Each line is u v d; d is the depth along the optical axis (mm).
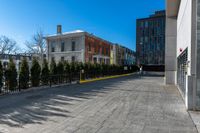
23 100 9258
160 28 54750
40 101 8984
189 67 7508
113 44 45656
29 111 7051
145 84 17156
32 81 14133
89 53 33906
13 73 12375
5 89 11867
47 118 6137
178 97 10141
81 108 7539
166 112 6945
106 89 13414
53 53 35125
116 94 11117
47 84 15430
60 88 14023
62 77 17391
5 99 9539
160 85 16250
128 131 4977
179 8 14117
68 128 5188
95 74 25234
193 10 7297
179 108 7574
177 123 5652
